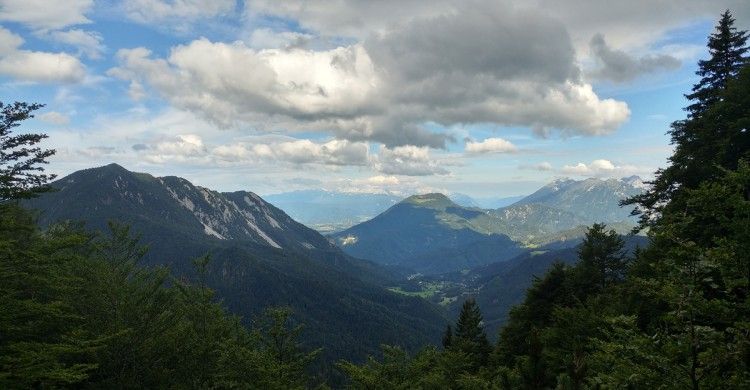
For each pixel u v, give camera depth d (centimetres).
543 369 920
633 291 2014
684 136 2645
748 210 779
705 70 2834
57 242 1477
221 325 2364
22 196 1428
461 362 2442
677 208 2078
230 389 1973
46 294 1830
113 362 1930
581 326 2294
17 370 1085
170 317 2164
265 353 2088
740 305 728
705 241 1352
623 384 804
